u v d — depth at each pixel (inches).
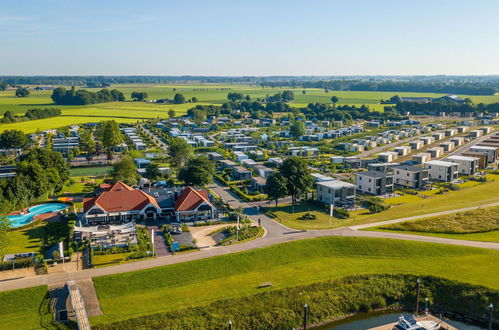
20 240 4596.5
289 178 5782.5
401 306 3784.5
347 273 4020.7
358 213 5698.8
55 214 5438.0
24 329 3073.3
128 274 3767.2
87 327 3075.8
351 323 3570.4
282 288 3720.5
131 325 3169.3
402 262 4256.9
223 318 3366.1
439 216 5403.5
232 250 4311.0
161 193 5984.3
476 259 4227.4
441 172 7716.5
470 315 3634.4
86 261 4060.0
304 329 3289.9
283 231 4916.3
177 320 3272.6
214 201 6117.1
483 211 5605.3
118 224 5054.1
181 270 3892.7
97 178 7485.2
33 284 3582.7
